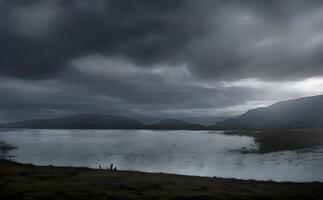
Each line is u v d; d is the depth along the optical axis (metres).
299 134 157.00
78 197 22.73
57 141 160.38
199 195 25.41
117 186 27.20
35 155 91.31
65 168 38.47
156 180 31.92
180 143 139.88
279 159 73.31
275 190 28.39
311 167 59.38
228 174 53.66
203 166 65.12
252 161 71.25
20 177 29.86
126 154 93.00
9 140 169.12
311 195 26.36
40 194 23.14
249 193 26.89
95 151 103.12
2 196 22.14
